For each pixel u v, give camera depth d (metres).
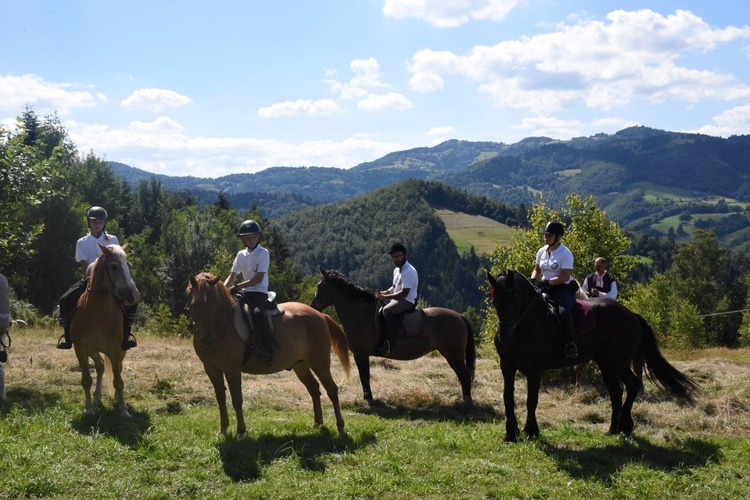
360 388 11.10
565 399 11.00
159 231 75.00
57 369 10.87
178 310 45.72
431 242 139.00
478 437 7.77
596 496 5.95
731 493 6.00
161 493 5.47
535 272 8.61
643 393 10.84
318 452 6.94
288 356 7.82
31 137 58.12
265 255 7.87
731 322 58.00
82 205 42.81
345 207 167.38
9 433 6.66
